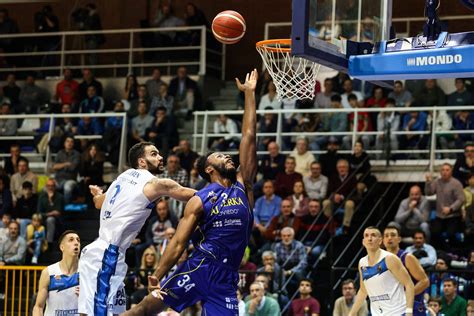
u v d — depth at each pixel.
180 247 9.89
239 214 10.03
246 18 29.52
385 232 13.10
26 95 27.66
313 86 12.15
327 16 10.89
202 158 10.52
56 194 22.17
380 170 22.16
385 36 11.89
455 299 16.25
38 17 29.70
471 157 20.06
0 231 20.59
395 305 12.72
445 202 19.39
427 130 22.11
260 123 23.22
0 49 29.80
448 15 26.55
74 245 12.20
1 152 26.61
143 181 10.21
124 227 10.17
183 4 30.28
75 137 24.86
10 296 20.06
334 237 20.02
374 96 23.20
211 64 28.52
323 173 21.53
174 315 15.04
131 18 30.81
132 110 25.56
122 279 10.29
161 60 28.58
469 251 18.75
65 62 30.27
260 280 16.78
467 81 22.78
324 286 18.91
